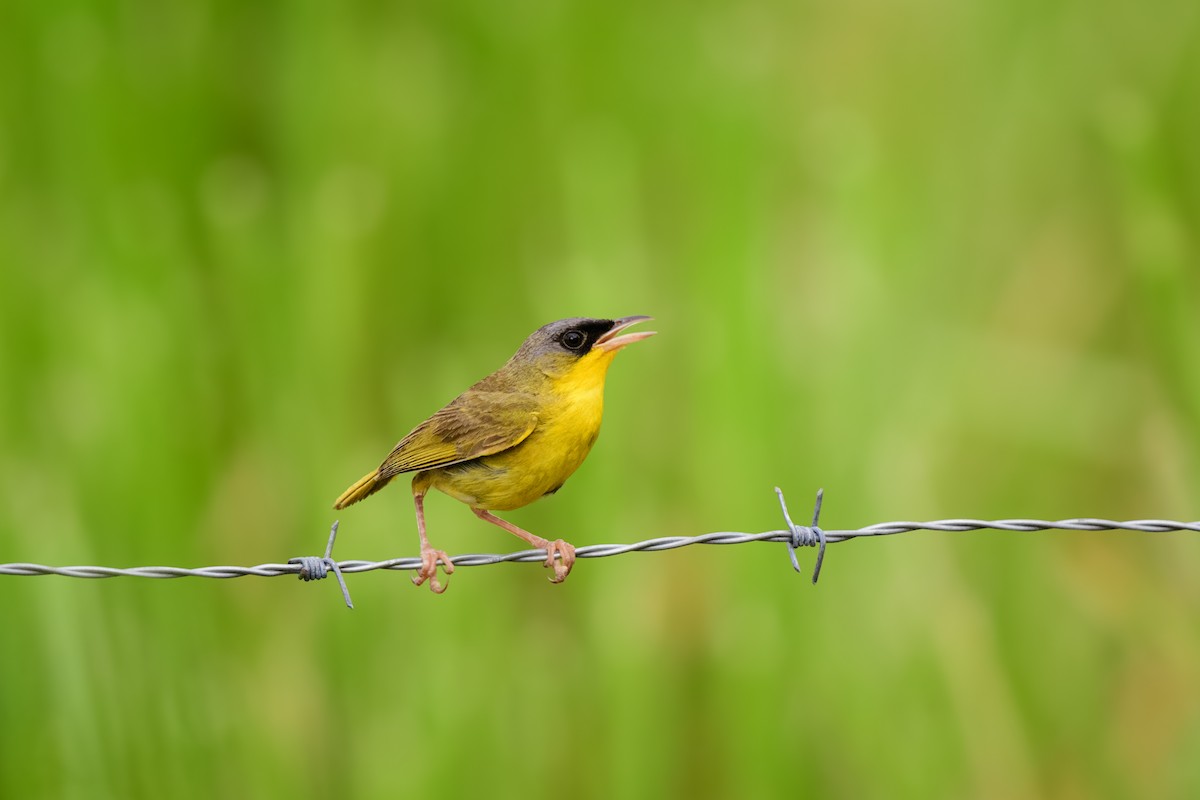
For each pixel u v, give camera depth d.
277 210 14.63
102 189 13.71
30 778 10.98
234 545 12.31
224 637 11.93
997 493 13.93
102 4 14.86
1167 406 14.00
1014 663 13.02
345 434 12.81
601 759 11.62
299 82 15.04
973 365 14.05
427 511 12.11
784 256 14.54
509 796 11.38
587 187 13.48
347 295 13.29
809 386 12.52
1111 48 15.99
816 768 11.73
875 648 11.93
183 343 12.68
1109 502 14.44
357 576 11.92
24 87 14.44
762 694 11.64
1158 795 12.84
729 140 13.67
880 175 13.95
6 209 13.62
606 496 12.15
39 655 11.09
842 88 16.02
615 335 9.16
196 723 11.44
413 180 14.70
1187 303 13.44
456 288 14.64
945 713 11.93
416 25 15.95
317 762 11.70
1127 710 13.27
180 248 13.44
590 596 12.02
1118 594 13.77
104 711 11.16
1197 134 15.41
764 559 11.87
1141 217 13.60
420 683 11.45
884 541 12.24
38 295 13.10
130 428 11.88
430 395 13.13
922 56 16.11
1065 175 15.59
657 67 15.20
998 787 11.98
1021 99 15.73
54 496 11.75
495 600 12.02
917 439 12.97
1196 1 15.78
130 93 14.56
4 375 12.62
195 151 14.99
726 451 12.01
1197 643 13.48
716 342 12.14
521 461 8.87
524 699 11.72
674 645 11.98
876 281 13.17
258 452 12.74
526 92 15.54
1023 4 15.94
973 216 15.12
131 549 11.52
